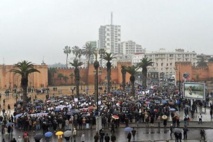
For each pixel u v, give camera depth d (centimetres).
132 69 10069
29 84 14012
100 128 4716
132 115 5694
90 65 15662
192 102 7188
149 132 5009
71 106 6116
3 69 13575
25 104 7069
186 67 14788
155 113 5722
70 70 15500
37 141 3953
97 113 5188
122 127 5378
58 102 7006
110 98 7675
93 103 6681
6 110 7706
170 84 14062
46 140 4412
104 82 14975
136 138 4597
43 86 14238
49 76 15038
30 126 5181
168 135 4797
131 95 8669
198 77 15150
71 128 4700
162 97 7831
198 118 5988
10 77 13625
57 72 15250
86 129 5269
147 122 5497
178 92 9088
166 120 5216
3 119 5662
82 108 6003
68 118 5281
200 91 6838
